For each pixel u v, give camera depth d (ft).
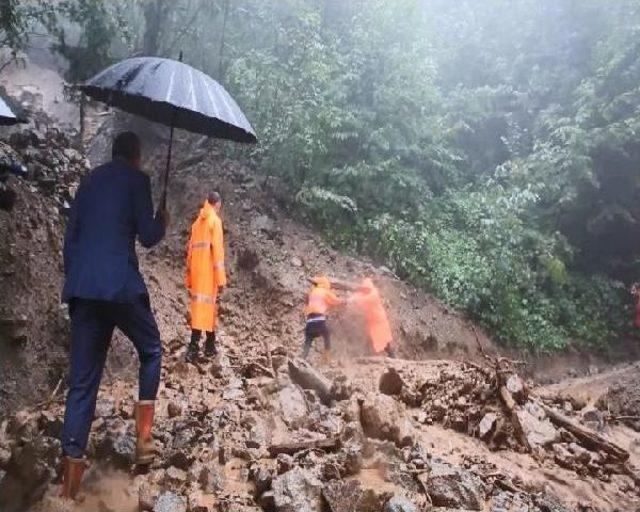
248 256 32.94
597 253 52.08
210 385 20.25
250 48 40.91
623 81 49.55
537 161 49.06
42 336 18.20
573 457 19.48
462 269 41.09
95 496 12.35
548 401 25.31
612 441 23.31
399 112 42.88
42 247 20.35
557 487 17.35
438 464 15.70
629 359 46.68
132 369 20.07
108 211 12.60
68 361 18.53
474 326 39.93
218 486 13.20
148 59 13.73
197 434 15.39
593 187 49.24
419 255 40.73
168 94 12.76
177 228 32.91
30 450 11.74
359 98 42.86
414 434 18.24
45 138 28.50
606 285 49.32
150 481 13.17
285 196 38.83
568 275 48.65
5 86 42.63
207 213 23.02
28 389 16.89
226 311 30.37
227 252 32.94
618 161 48.78
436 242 42.22
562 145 50.67
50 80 45.27
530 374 40.57
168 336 24.79
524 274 43.55
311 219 38.88
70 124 38.60
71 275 12.25
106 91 14.90
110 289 11.99
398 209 41.91
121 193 12.82
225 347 26.22
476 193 46.55
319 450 15.19
